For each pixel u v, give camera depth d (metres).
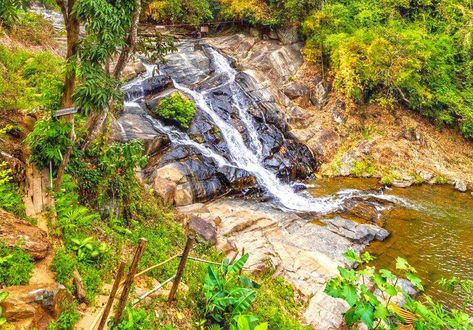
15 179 5.53
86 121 6.82
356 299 4.85
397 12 19.58
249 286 6.09
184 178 10.30
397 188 14.15
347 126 16.88
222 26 21.09
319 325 6.55
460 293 8.05
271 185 12.54
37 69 9.72
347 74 16.50
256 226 9.52
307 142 15.60
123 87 13.45
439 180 15.08
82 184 6.46
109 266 5.27
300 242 9.25
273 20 18.89
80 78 5.27
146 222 7.35
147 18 19.64
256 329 3.32
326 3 19.03
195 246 7.55
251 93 15.98
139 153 7.31
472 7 20.23
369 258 5.52
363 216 11.31
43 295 3.72
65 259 4.46
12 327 3.37
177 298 5.20
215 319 5.11
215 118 13.85
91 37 5.02
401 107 18.17
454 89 18.59
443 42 18.41
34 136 5.93
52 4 5.97
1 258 3.89
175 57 16.80
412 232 10.70
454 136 18.20
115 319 3.95
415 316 4.81
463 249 9.88
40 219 5.08
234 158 12.85
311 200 12.09
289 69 18.25
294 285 7.55
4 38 10.92
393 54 16.66
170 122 12.68
